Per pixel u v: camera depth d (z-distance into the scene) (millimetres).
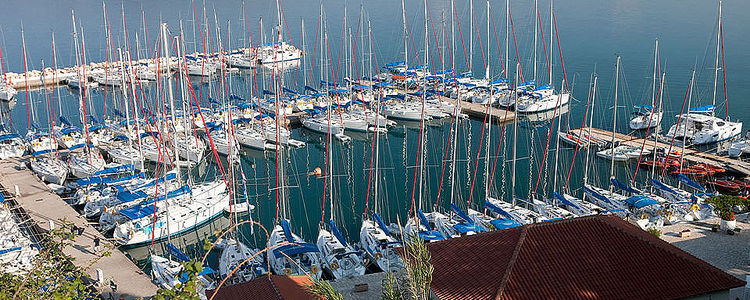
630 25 146000
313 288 24828
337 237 45531
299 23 163375
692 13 157625
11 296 20594
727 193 57094
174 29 152000
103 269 42656
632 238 28016
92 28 159875
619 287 25812
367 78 102000
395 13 172000
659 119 70938
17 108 96375
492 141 75625
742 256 40156
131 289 40094
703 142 69438
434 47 128625
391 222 52719
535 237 27875
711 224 45688
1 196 51875
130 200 52250
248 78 113062
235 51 126812
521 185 60562
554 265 26531
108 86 105938
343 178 64188
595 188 55625
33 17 181375
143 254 48500
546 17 155750
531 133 78625
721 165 62500
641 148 66750
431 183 61781
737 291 33562
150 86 105125
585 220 29094
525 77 105875
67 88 109875
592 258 26984
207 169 68562
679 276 26547
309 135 81188
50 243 24703
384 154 72438
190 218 51469
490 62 116375
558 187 59656
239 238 50062
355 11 179000
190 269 20141
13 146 70250
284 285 30109
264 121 80438
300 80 110000
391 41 137250
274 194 59969
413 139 78500
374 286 39031
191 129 75062
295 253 41500
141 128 75500
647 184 57094
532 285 25547
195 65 114812
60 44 143125
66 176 63750
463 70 111688
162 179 57750
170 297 19984
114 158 69250
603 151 67438
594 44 127562
